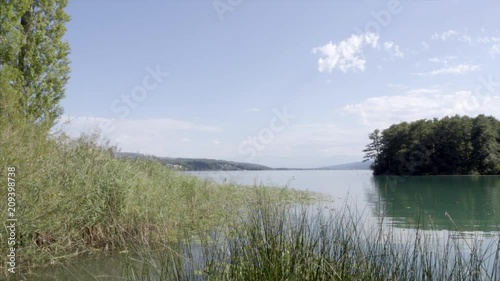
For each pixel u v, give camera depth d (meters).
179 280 4.41
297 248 4.29
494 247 6.59
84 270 6.07
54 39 14.31
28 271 6.03
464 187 24.97
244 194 13.25
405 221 10.50
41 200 6.95
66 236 7.12
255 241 4.48
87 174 8.77
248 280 4.06
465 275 4.17
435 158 40.31
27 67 13.77
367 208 13.43
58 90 14.33
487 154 39.59
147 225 8.04
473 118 41.03
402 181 32.28
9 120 8.35
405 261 4.44
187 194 11.47
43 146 8.20
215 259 4.64
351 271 4.13
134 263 6.21
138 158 13.59
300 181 32.44
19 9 12.88
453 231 8.41
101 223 7.81
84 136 10.77
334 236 4.73
